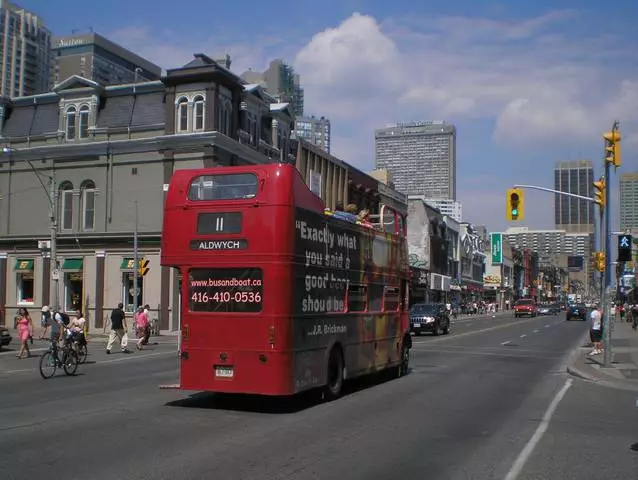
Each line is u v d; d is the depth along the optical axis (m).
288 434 10.01
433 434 10.16
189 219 12.64
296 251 12.20
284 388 11.86
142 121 39.22
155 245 37.94
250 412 12.09
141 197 38.41
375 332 16.31
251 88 40.66
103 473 7.51
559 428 10.84
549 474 7.82
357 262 15.27
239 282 12.21
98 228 39.31
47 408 12.30
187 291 12.59
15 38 111.06
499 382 17.31
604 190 21.05
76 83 40.72
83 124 40.59
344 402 13.47
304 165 47.94
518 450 9.10
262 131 43.66
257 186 12.20
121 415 11.58
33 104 42.69
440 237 86.62
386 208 17.97
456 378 18.06
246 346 12.05
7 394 14.31
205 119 37.19
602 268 25.98
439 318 40.19
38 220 40.91
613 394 15.30
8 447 8.86
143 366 20.92
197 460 8.20
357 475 7.62
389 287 17.55
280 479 7.37
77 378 17.56
